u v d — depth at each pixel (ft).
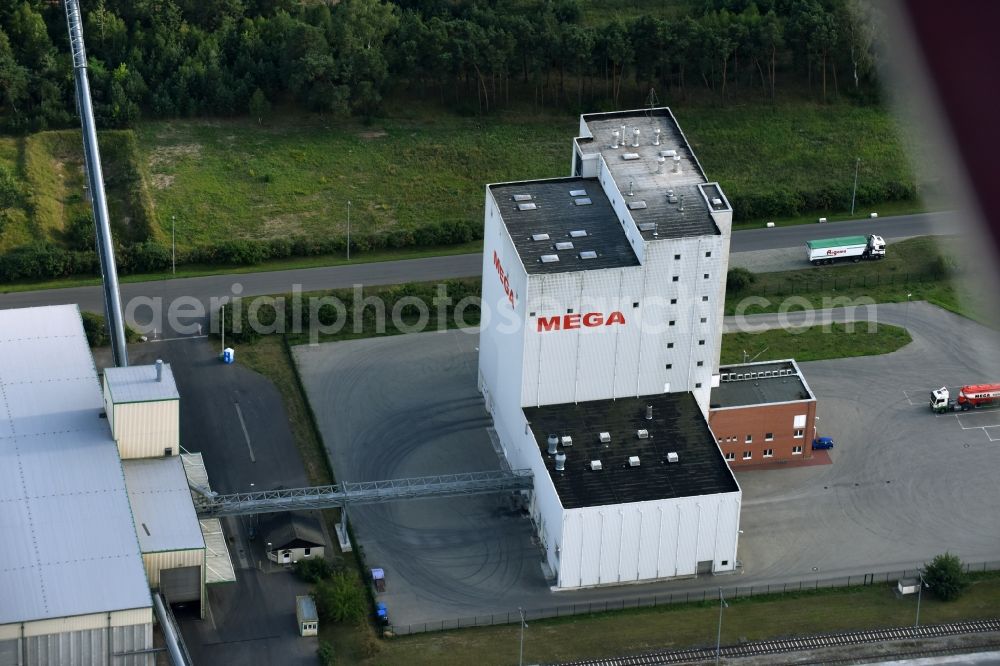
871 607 561.84
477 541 592.19
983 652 536.42
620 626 544.21
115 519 517.14
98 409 585.22
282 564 573.74
